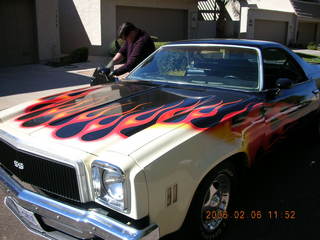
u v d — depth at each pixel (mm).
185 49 4141
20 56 14320
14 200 2789
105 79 4879
